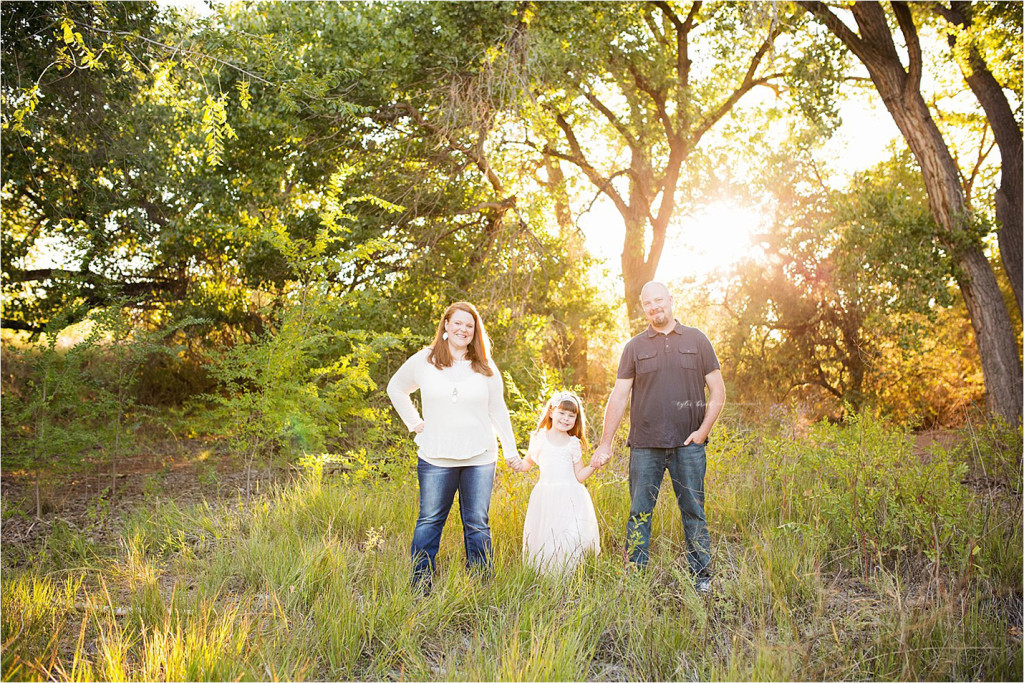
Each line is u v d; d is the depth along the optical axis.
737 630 3.22
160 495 6.09
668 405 4.02
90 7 6.51
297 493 5.32
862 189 11.47
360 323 9.08
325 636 3.16
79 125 8.39
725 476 5.32
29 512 5.59
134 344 6.56
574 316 11.28
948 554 3.89
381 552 4.22
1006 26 8.86
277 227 7.02
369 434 6.30
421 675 2.91
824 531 4.08
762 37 10.74
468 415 3.96
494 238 10.19
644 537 4.09
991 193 11.14
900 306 9.77
